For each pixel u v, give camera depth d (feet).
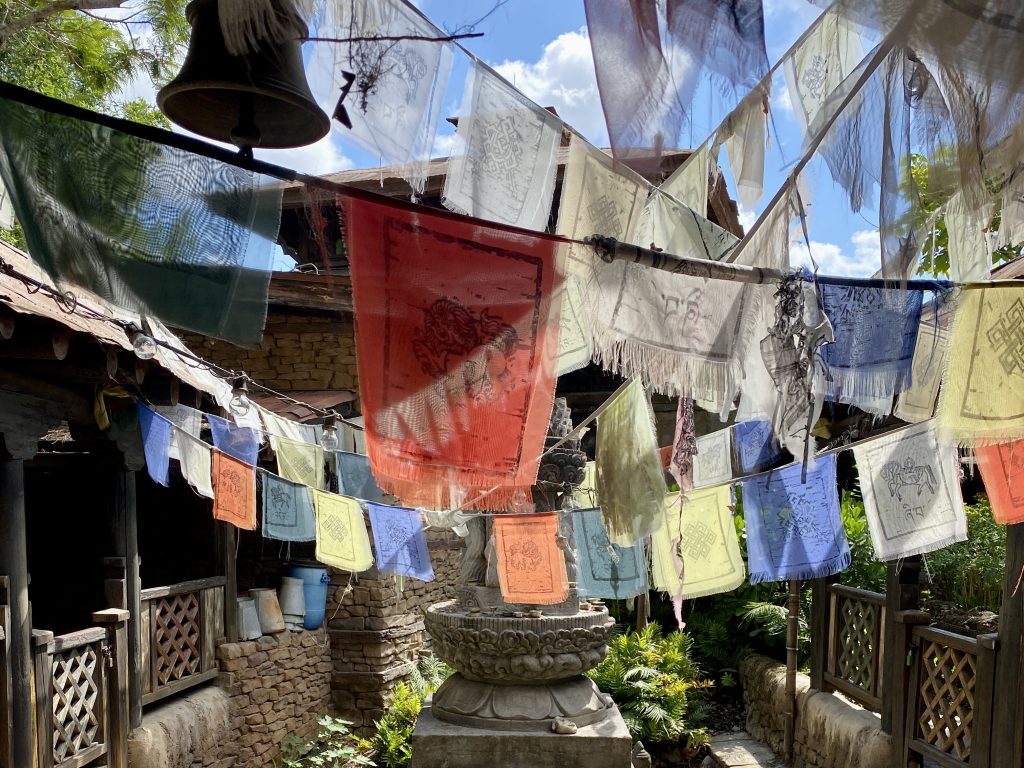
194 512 26.48
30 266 13.33
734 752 23.34
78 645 14.87
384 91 5.72
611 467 10.83
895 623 17.40
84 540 23.65
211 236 5.89
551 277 6.77
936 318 8.88
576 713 17.24
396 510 14.90
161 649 18.93
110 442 16.66
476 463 6.93
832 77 7.69
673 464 11.12
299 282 25.38
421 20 5.82
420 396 6.79
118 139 5.66
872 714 19.12
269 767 22.39
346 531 16.21
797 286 7.37
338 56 5.56
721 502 13.17
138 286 5.77
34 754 13.12
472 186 6.74
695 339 7.96
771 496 13.21
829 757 19.65
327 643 25.93
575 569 18.38
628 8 5.24
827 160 7.02
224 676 21.43
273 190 6.01
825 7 5.29
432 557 30.40
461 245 6.58
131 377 13.92
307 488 16.47
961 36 5.06
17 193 5.50
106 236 5.71
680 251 8.75
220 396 16.63
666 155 5.52
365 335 6.57
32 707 13.16
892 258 6.70
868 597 19.27
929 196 7.32
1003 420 8.90
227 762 20.67
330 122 5.59
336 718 25.46
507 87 6.80
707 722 26.16
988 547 22.91
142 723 17.37
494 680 17.61
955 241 8.25
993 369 8.89
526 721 16.92
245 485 15.53
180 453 15.66
